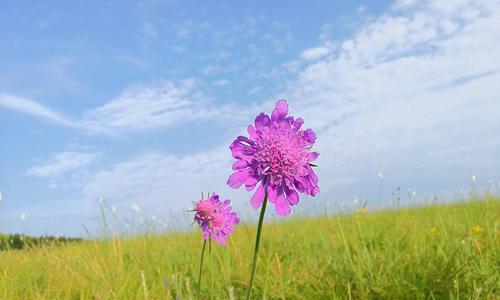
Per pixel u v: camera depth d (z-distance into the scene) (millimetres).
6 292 457
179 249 681
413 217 804
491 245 472
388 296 385
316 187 231
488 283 386
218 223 385
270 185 225
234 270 514
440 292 386
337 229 723
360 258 447
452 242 483
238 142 233
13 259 629
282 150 224
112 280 486
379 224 695
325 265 473
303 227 796
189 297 418
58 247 779
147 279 504
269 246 604
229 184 226
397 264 433
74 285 483
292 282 448
